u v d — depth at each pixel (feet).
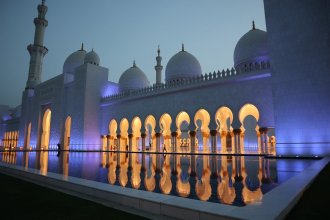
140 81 87.56
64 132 81.46
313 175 14.34
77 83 79.66
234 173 22.06
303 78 36.52
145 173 22.80
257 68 47.65
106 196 10.62
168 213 8.23
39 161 37.01
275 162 30.91
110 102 76.64
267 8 41.27
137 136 81.71
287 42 38.52
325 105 34.45
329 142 33.73
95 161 36.81
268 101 44.83
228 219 6.69
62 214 8.50
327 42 35.09
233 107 49.52
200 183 16.90
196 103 55.77
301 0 37.83
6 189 13.51
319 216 7.71
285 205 7.77
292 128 36.76
